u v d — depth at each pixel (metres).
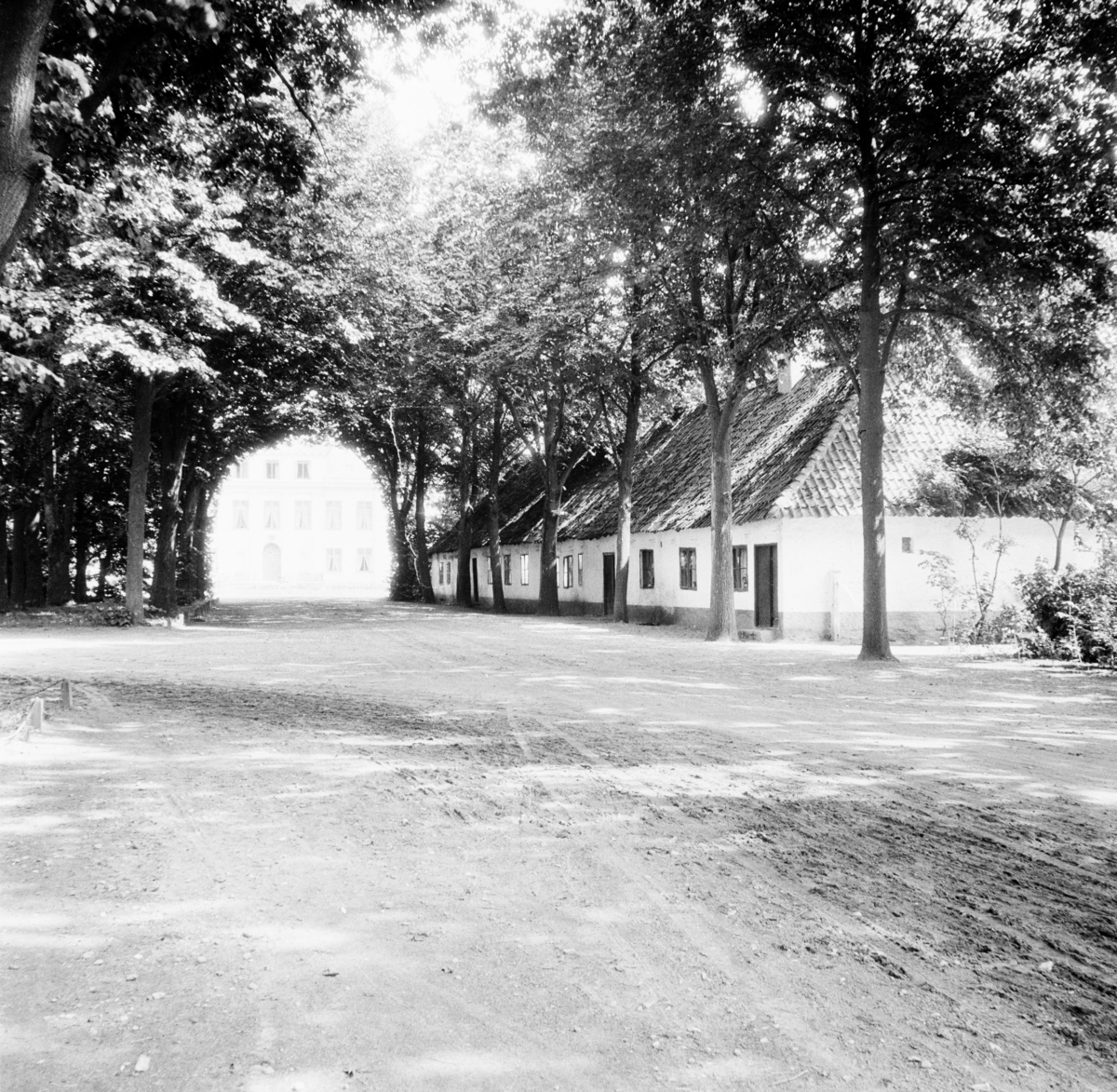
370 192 24.94
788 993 3.81
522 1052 3.37
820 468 23.23
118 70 9.39
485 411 37.56
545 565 35.16
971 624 21.31
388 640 21.88
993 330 17.19
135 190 14.25
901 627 22.39
